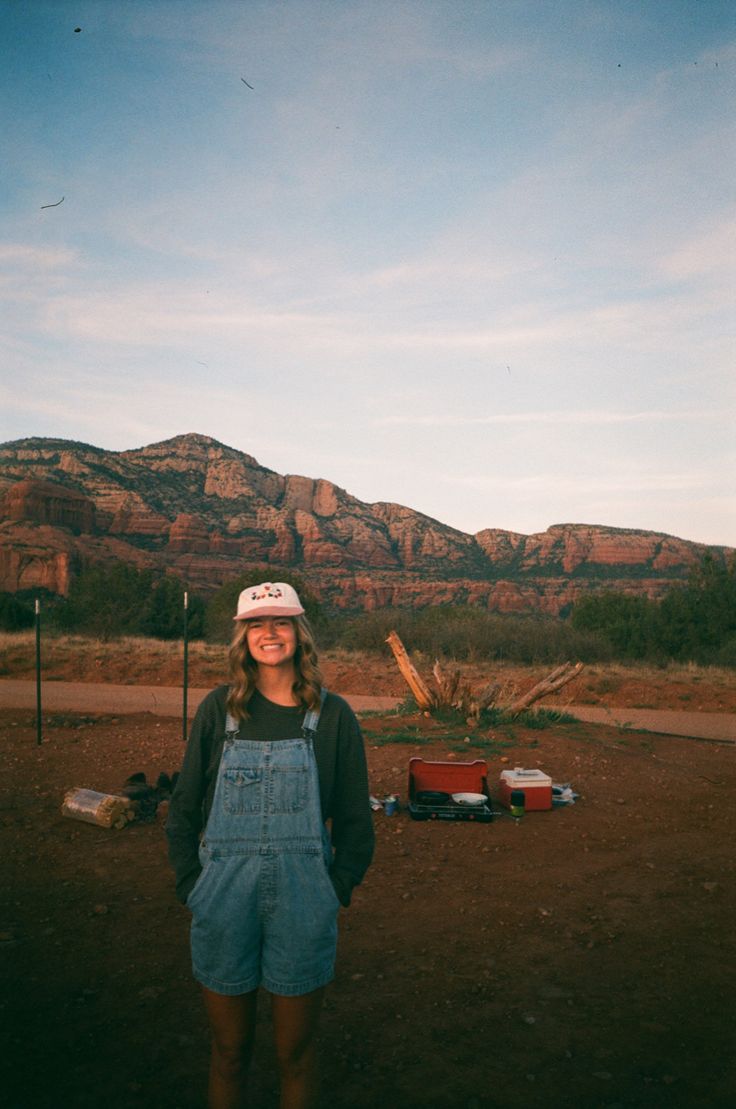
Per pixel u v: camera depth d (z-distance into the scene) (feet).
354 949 14.37
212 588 486.79
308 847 7.54
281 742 7.77
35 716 43.21
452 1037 11.23
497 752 31.99
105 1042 10.98
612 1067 10.44
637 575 583.17
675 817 24.34
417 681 40.06
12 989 12.53
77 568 381.60
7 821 22.50
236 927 7.40
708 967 13.58
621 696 58.49
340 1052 10.81
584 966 13.64
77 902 16.52
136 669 66.85
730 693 58.39
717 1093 9.81
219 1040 7.72
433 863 19.60
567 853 20.57
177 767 29.81
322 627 108.78
